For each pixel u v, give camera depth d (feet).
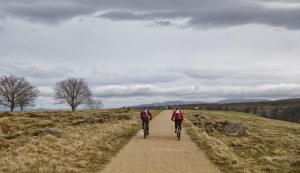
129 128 128.06
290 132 206.59
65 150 74.49
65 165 59.93
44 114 245.24
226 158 70.49
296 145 130.93
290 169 72.02
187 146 87.30
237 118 295.07
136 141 95.09
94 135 101.19
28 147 75.61
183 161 67.31
